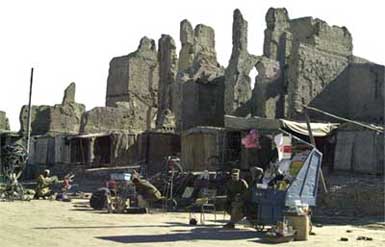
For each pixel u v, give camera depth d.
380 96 39.25
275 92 42.81
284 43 44.62
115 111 54.62
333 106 40.28
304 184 15.00
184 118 43.62
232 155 31.73
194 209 22.98
